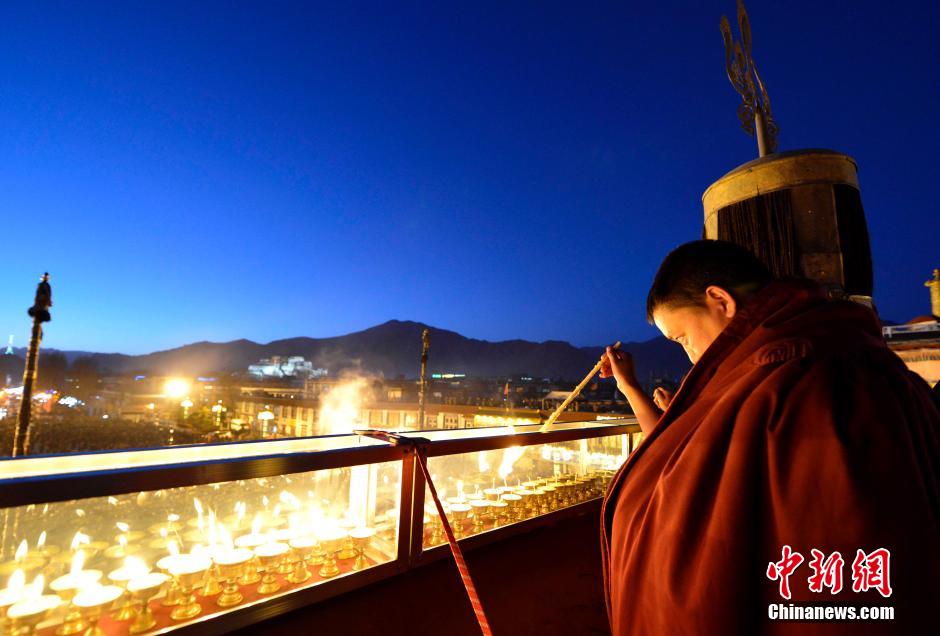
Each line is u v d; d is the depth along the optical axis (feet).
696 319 2.99
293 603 4.49
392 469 5.47
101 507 4.10
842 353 2.12
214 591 4.28
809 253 8.73
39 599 3.72
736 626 1.82
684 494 2.11
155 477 3.61
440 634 4.50
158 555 4.41
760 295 2.66
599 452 9.27
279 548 4.70
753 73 11.41
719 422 2.17
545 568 6.09
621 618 2.37
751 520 1.90
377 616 4.72
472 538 6.22
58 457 4.00
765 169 9.37
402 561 5.35
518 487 7.91
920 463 1.84
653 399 4.49
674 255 3.16
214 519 4.82
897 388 2.00
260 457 4.27
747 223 9.43
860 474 1.70
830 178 8.90
